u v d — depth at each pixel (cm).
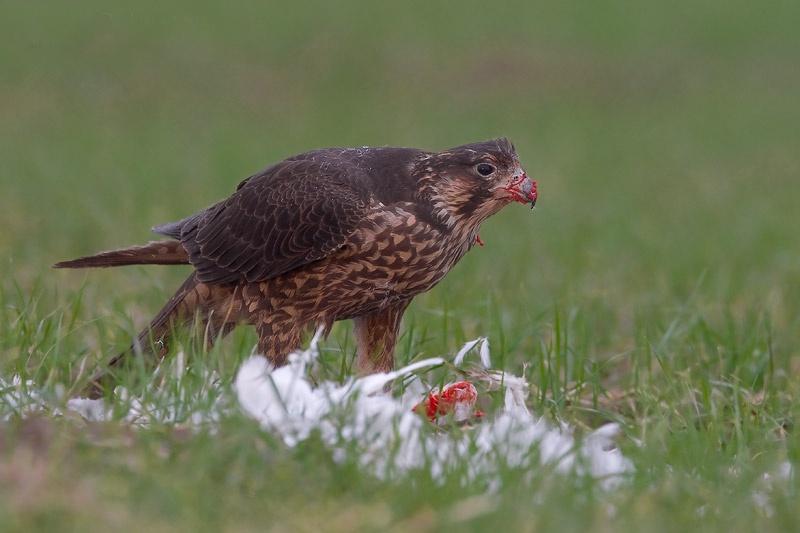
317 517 734
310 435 818
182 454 806
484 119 4034
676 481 814
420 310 1373
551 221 2331
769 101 4422
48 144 3256
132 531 692
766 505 812
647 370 1172
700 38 5359
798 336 1418
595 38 5312
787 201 2692
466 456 816
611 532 729
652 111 4275
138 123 3762
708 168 3219
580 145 3550
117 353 1140
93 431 839
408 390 1037
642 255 2003
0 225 2045
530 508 739
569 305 1523
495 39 5228
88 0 5397
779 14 5762
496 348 1203
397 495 758
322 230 1040
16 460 770
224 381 924
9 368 1020
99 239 1980
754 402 1102
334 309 1077
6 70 4359
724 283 1714
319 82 4603
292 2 5662
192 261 1110
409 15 5581
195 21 5241
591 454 851
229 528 716
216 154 3123
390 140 3531
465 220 1067
